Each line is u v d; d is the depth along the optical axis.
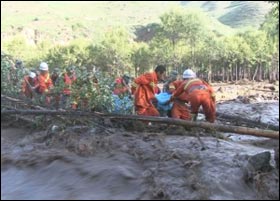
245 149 8.98
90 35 138.25
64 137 9.65
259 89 51.88
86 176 7.63
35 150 9.21
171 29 101.00
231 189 7.13
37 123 10.93
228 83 70.12
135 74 74.69
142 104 10.94
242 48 75.94
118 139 9.34
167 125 10.38
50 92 11.09
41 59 61.38
